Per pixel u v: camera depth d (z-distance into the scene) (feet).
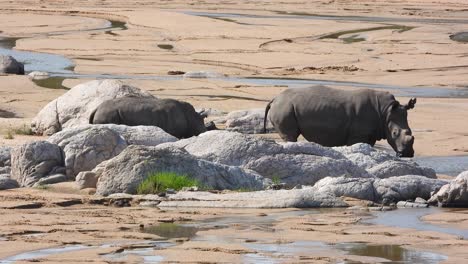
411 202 149.07
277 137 242.78
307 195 144.56
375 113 208.95
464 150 231.50
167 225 124.98
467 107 316.81
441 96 350.23
